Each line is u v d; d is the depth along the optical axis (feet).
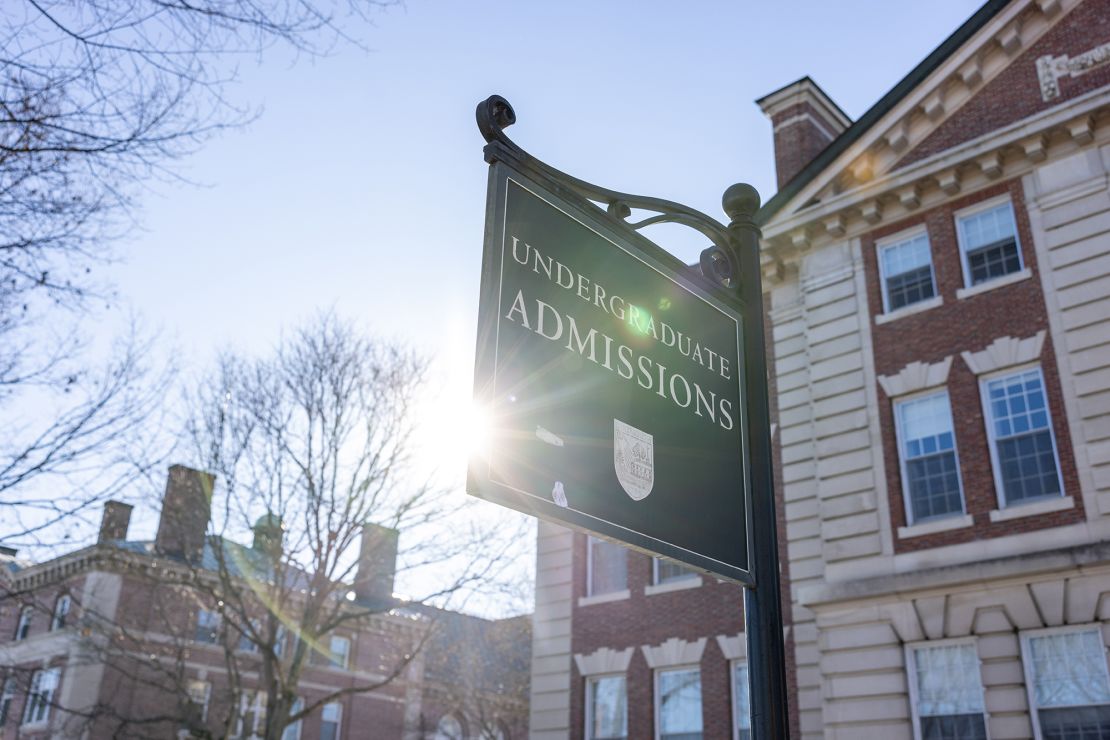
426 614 130.72
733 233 18.40
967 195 61.21
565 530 76.33
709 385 16.22
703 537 14.96
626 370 14.75
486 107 14.12
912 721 52.24
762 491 16.25
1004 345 56.18
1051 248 56.44
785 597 61.16
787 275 69.15
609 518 13.53
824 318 64.75
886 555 56.24
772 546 15.93
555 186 14.75
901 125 63.93
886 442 58.95
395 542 83.30
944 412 57.82
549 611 74.33
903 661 53.42
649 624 68.13
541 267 14.05
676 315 16.15
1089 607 48.29
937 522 55.11
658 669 66.74
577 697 69.87
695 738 63.16
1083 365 53.01
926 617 53.16
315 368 83.30
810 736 56.65
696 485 15.20
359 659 146.30
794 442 64.08
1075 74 58.59
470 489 11.92
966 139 61.77
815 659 58.08
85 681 113.29
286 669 84.94
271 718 77.46
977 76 62.08
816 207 66.28
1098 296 53.83
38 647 122.31
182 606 105.19
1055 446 52.80
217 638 101.30
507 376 12.92
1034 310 55.93
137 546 103.76
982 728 50.19
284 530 81.46
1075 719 47.50
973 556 52.90
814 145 75.56
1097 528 49.49
